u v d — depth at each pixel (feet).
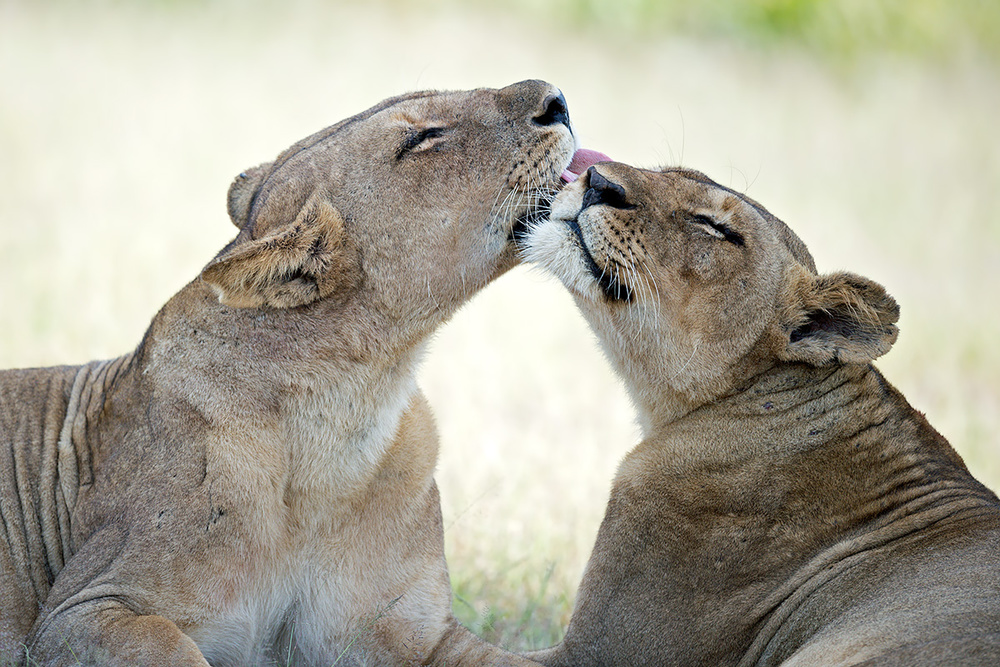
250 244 26.81
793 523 29.40
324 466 28.14
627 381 32.14
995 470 48.19
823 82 147.02
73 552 28.02
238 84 131.23
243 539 27.22
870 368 31.24
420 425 30.19
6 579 28.14
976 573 25.11
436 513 30.71
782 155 123.13
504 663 29.01
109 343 57.62
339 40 147.95
